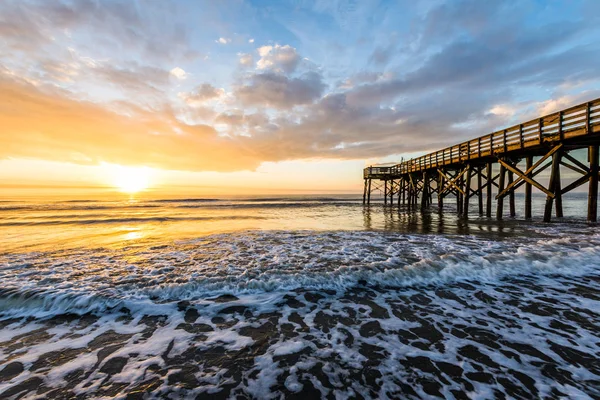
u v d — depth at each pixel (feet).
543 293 15.52
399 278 17.97
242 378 8.93
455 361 9.59
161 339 11.34
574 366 9.15
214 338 11.39
